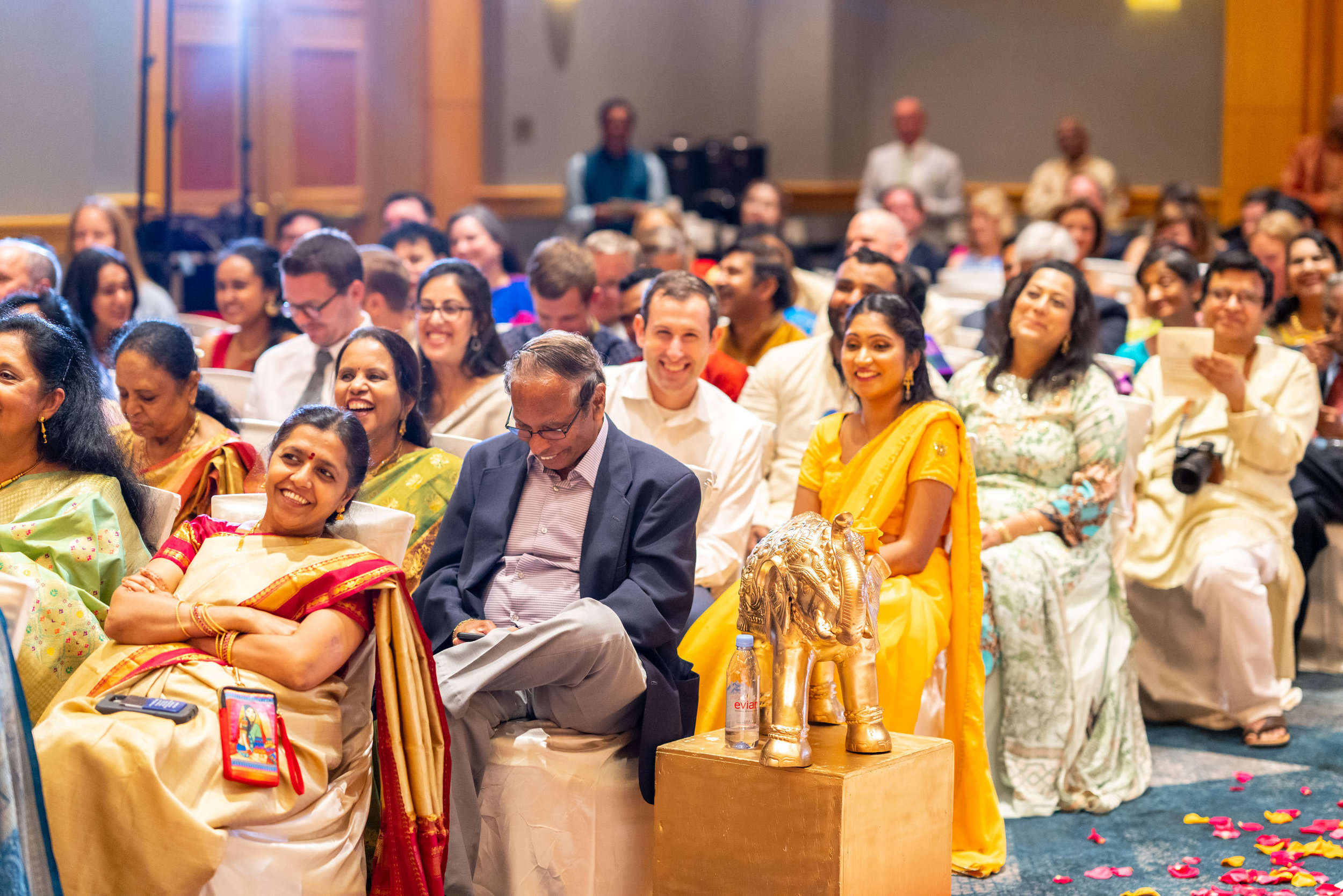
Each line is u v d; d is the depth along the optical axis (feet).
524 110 36.37
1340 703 15.34
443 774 9.45
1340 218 30.12
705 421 13.30
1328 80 32.78
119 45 27.35
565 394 10.00
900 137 36.86
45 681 9.77
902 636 11.34
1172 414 15.56
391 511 10.20
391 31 33.96
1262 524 15.05
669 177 36.96
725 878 9.16
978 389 14.19
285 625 9.20
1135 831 12.01
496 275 22.53
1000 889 10.85
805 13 39.73
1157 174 36.60
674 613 10.23
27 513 10.27
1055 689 12.63
